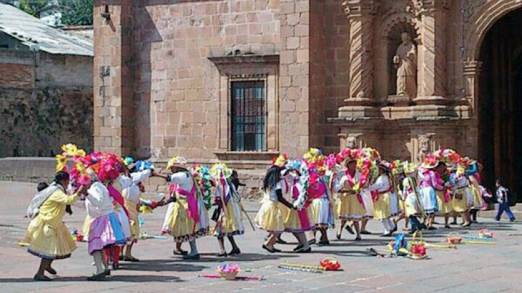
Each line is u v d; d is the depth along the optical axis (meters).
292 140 36.72
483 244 25.02
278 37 38.16
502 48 39.06
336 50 36.97
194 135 40.56
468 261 21.33
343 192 26.17
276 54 38.00
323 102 37.16
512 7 33.41
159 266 20.22
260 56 38.34
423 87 34.50
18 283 17.62
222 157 39.66
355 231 27.95
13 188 43.97
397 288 17.17
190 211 21.45
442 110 34.03
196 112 40.47
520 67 40.62
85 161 18.47
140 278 18.33
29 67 55.94
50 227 17.83
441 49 34.34
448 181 29.95
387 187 27.19
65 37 65.31
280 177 22.64
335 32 36.97
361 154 26.67
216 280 18.08
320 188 24.61
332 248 24.03
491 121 37.88
